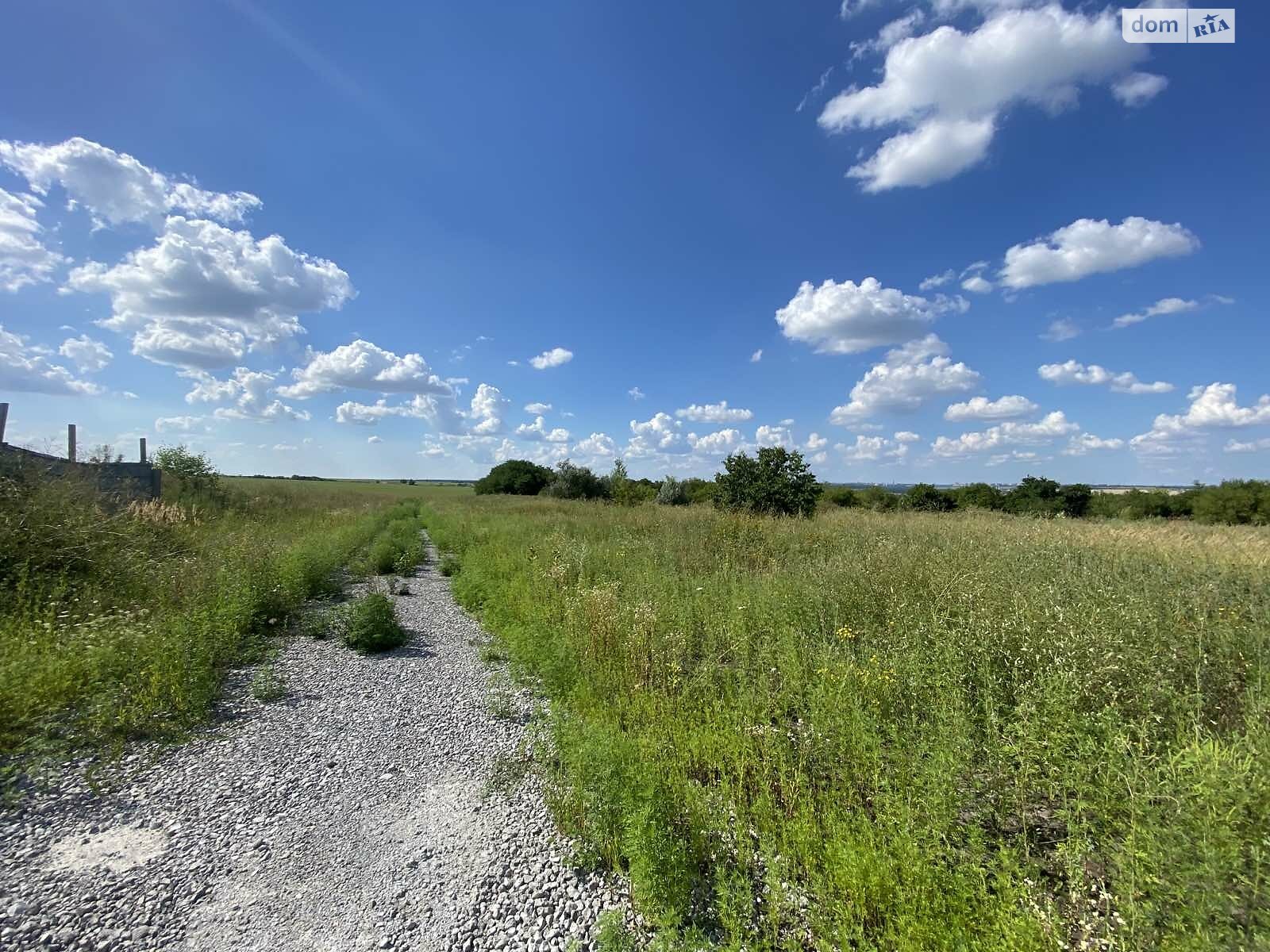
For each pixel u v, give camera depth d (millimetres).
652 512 19812
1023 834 2990
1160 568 7035
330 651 7289
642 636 6137
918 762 3496
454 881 3086
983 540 9859
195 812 3676
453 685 6172
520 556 12516
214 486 19203
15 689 4586
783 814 3426
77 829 3439
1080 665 4121
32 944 2551
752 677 5500
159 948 2584
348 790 4008
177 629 6172
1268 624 4906
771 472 19828
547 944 2658
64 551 7637
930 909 2463
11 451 9945
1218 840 2297
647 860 2756
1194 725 3441
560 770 4004
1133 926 2248
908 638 5301
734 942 2480
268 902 2900
